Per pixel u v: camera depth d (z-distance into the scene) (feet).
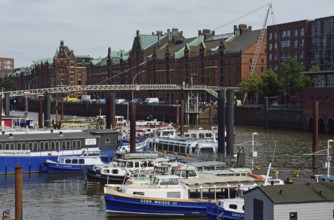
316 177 177.17
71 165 239.91
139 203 164.76
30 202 186.39
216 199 161.68
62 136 256.32
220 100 259.19
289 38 635.25
